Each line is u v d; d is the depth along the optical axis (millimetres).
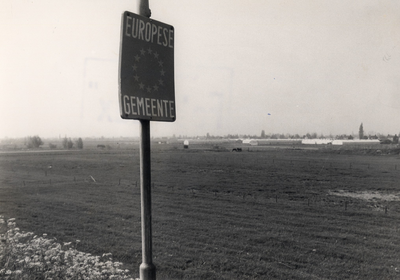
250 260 13500
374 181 31312
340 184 30266
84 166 47000
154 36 3945
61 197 26938
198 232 17203
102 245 15195
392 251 14195
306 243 15359
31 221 19359
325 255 13898
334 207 22172
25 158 57500
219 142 98188
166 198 25750
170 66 4176
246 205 23203
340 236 16266
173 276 11914
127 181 35094
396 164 42719
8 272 7109
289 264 12984
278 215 20422
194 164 46969
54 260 8812
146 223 3971
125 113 3574
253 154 62469
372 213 20500
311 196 25719
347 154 56500
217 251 14453
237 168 42594
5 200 25688
